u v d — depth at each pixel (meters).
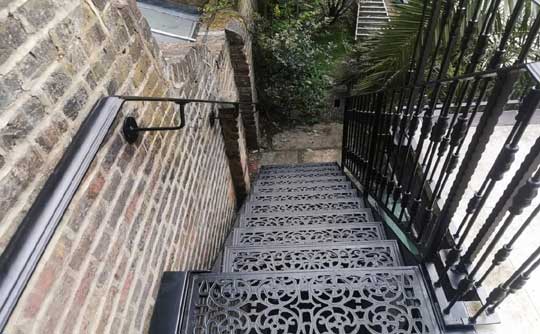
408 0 2.69
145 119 1.19
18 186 0.64
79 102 0.83
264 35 4.19
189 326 1.18
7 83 0.63
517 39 2.40
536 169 0.77
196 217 1.77
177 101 1.13
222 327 1.19
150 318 1.15
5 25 0.63
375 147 2.07
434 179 1.85
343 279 1.30
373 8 6.26
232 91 3.19
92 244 0.85
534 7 2.11
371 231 1.93
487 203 1.62
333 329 1.32
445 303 1.16
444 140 1.25
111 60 0.99
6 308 0.51
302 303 1.30
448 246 1.46
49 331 0.68
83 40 0.86
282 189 3.03
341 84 5.05
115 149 0.98
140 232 1.12
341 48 5.59
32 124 0.68
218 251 2.24
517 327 1.12
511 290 0.91
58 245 0.73
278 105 4.61
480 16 2.25
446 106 1.17
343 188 2.92
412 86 1.45
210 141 2.19
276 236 1.97
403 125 1.60
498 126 2.06
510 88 0.81
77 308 0.78
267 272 1.35
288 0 4.75
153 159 1.25
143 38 1.22
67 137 0.78
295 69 4.32
